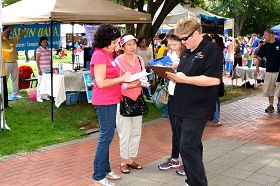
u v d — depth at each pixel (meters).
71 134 7.18
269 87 9.25
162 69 4.38
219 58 3.64
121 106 4.86
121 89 4.58
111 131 4.33
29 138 6.89
